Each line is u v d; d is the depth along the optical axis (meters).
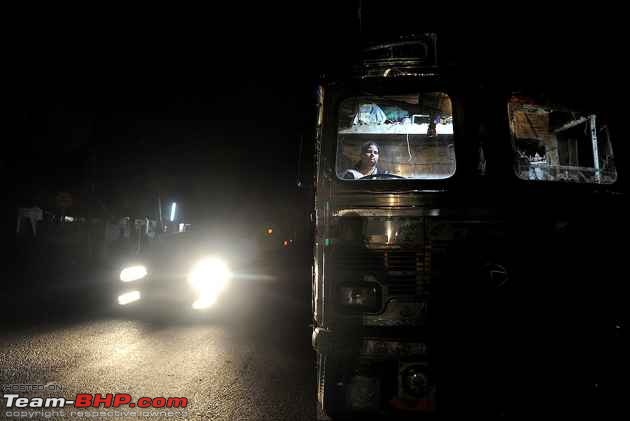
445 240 3.20
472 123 3.50
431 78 3.59
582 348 3.08
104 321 8.20
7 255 18.45
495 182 3.37
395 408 3.03
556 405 3.00
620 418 3.02
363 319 3.14
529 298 3.13
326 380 3.12
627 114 3.74
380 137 3.85
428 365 3.02
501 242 3.21
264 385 5.02
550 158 3.77
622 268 3.26
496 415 2.98
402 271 3.17
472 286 3.14
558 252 3.22
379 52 4.20
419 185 3.34
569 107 3.72
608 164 3.67
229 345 6.70
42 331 7.33
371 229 3.24
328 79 3.64
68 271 16.89
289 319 8.77
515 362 3.02
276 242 19.80
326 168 3.45
